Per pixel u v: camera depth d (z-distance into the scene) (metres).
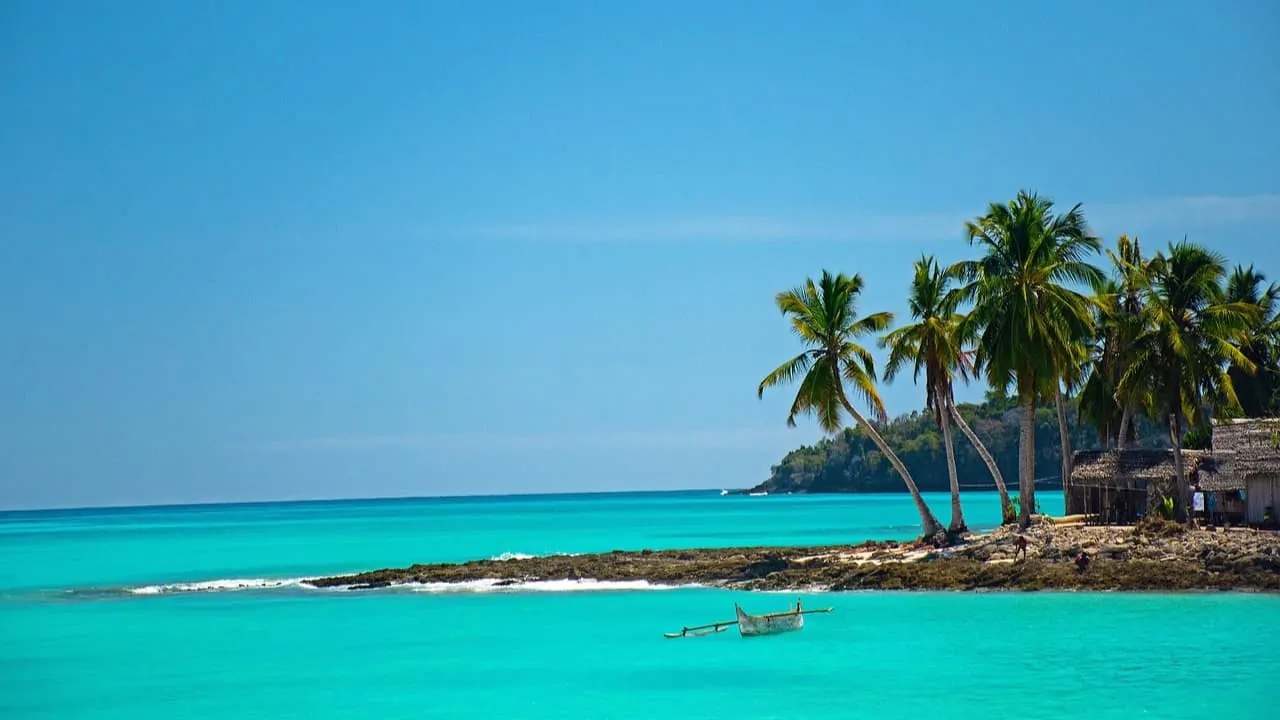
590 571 62.81
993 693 33.00
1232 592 47.97
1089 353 71.25
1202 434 81.44
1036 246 59.59
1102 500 65.25
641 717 31.67
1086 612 44.81
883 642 40.62
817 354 61.88
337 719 32.50
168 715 33.28
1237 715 30.31
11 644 45.03
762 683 35.22
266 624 49.12
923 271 62.38
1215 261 63.72
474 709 33.16
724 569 59.72
